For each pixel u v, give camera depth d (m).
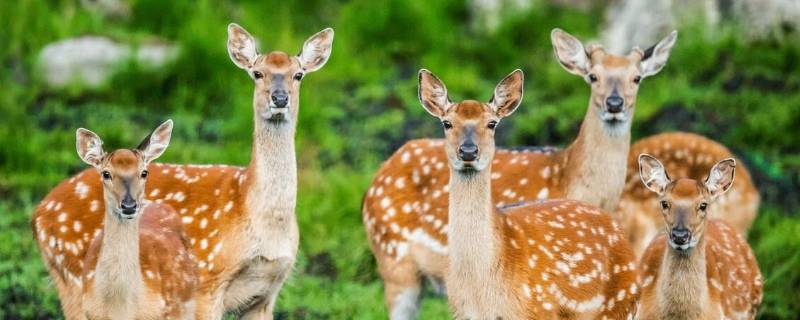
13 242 15.28
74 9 21.75
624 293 11.30
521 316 10.75
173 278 11.02
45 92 19.69
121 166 10.36
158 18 21.77
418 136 18.64
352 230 16.06
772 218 16.05
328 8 23.12
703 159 14.22
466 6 22.77
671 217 11.34
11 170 17.39
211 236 11.62
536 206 11.37
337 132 18.80
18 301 13.76
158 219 11.40
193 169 12.03
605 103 12.59
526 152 13.27
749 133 17.98
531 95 19.80
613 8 22.16
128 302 10.55
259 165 11.48
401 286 13.00
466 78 20.16
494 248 10.61
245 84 19.77
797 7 20.41
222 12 21.92
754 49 20.27
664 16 21.05
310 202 16.48
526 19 21.66
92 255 10.79
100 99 19.61
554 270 10.88
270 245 11.52
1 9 21.03
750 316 12.68
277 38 21.02
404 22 21.62
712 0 20.97
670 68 20.00
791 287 14.58
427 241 12.73
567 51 13.00
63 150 18.00
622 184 12.84
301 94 18.55
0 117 18.42
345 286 14.77
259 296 11.82
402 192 12.98
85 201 11.77
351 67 20.50
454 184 10.60
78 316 11.69
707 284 11.68
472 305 10.67
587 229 11.24
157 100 19.62
